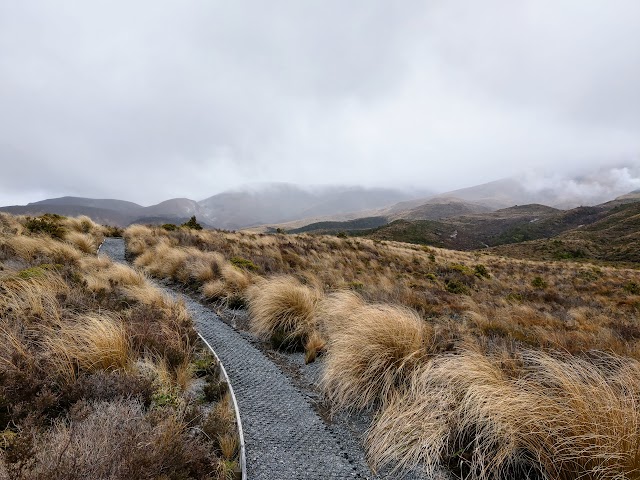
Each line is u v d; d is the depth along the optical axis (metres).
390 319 5.84
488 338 7.07
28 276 7.21
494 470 3.51
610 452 3.26
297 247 22.27
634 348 6.72
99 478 2.36
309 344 6.74
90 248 15.29
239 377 5.47
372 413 4.81
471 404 4.18
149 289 8.67
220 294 10.30
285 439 3.98
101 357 4.58
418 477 3.59
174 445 2.99
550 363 4.31
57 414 3.57
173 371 5.02
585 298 17.52
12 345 4.23
